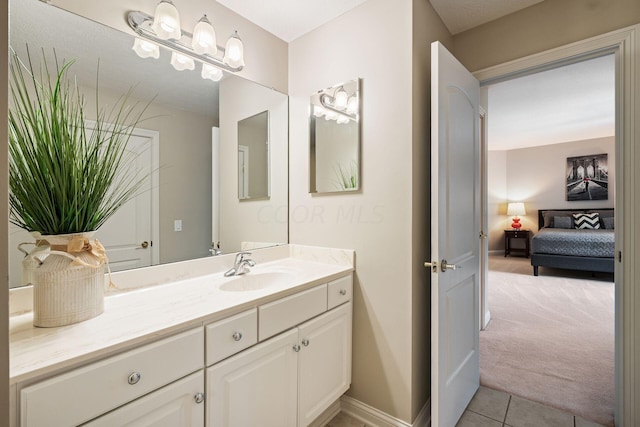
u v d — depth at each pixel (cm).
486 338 272
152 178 144
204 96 164
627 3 148
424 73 166
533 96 369
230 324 112
